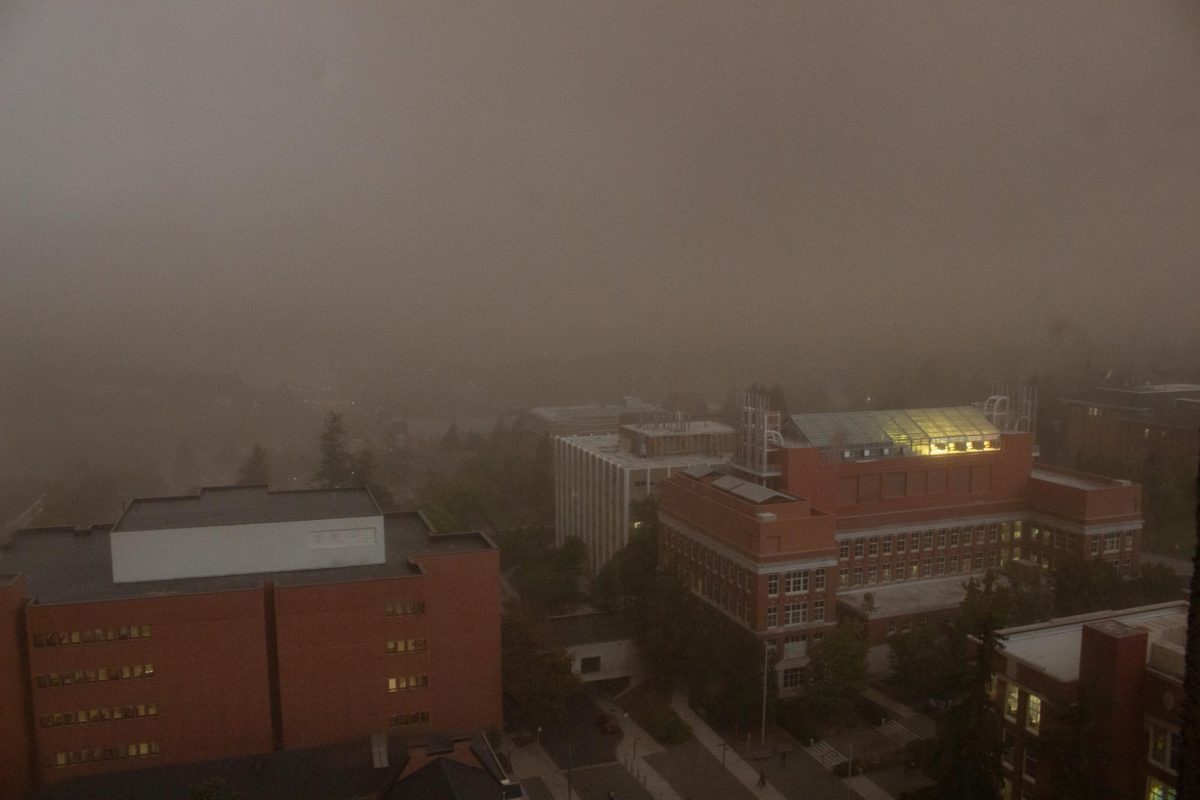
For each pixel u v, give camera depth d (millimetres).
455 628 71812
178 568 70625
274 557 72750
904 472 106750
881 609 95125
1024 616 88562
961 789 57594
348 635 68562
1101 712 52062
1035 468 123812
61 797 58438
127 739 64188
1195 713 31203
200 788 50219
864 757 75250
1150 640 54625
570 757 76750
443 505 139375
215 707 65688
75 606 62688
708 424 142000
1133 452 150500
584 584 125812
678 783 72750
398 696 70562
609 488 126500
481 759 61500
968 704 58062
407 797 56844
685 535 102875
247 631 66062
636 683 93062
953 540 109562
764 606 87125
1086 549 105062
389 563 75125
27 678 62188
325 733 68500
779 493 94062
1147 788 52750
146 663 64188
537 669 79062
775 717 83688
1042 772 57156
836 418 110250
